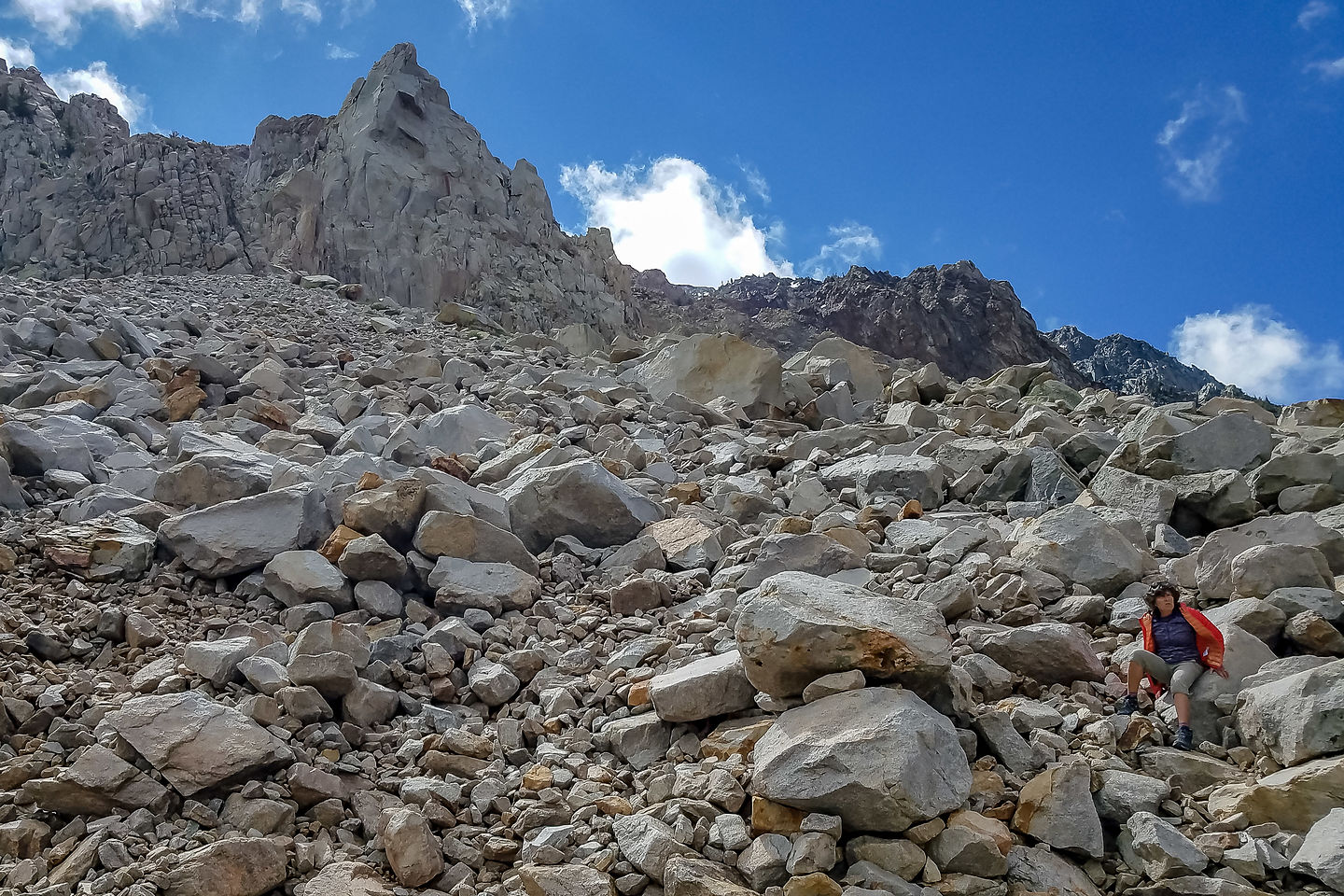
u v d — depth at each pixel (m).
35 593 6.77
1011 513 9.64
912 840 4.18
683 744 5.25
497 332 24.47
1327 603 5.85
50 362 13.34
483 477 10.32
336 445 11.20
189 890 4.00
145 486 9.19
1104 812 4.59
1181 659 5.38
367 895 4.08
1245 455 9.95
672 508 9.68
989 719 4.98
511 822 4.66
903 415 14.56
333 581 7.09
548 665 6.42
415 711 5.80
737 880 4.15
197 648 5.79
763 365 15.59
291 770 4.82
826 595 5.20
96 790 4.54
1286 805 4.32
